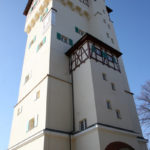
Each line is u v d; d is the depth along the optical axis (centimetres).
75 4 2767
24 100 1920
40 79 1819
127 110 1619
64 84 1714
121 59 2477
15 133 1820
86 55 1733
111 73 1773
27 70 2295
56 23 2227
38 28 2550
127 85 2198
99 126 1238
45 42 2091
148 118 2198
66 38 2206
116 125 1403
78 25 2600
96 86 1511
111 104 1513
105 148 1184
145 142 1731
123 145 1312
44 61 1898
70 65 1931
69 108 1602
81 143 1324
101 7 3141
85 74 1642
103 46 1917
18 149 1579
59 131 1368
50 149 1246
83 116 1456
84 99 1528
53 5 2405
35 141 1350
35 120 1515
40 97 1602
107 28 2769
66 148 1338
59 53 1955
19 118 1873
